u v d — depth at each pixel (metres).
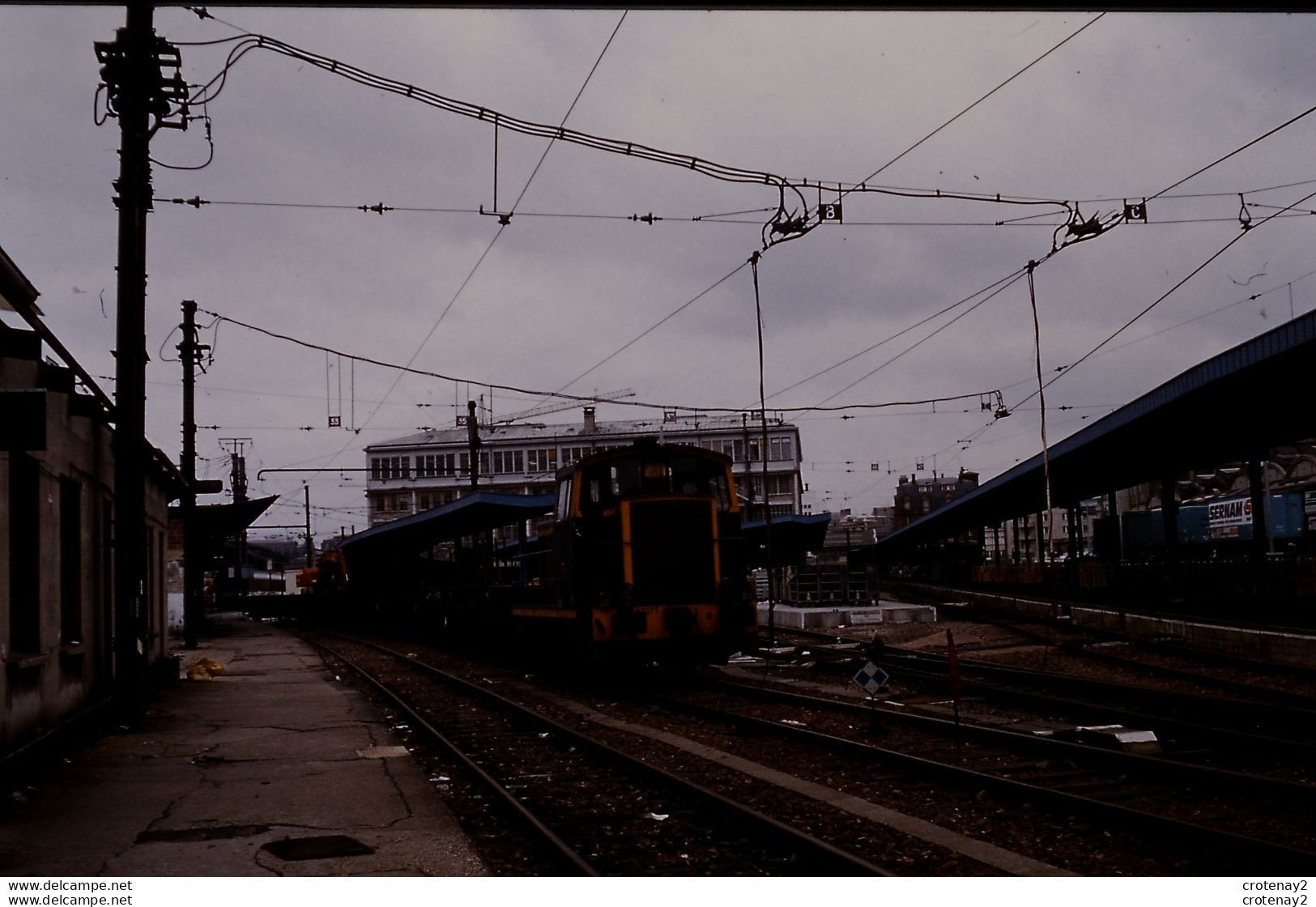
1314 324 19.11
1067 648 24.30
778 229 16.61
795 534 39.69
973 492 48.34
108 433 15.62
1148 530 53.50
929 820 8.22
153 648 19.69
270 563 114.88
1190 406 25.36
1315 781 9.34
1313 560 27.94
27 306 12.20
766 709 15.52
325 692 19.92
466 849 7.54
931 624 35.88
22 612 11.07
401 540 40.50
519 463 97.12
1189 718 13.59
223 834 8.01
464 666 26.22
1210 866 6.72
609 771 10.62
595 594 18.53
